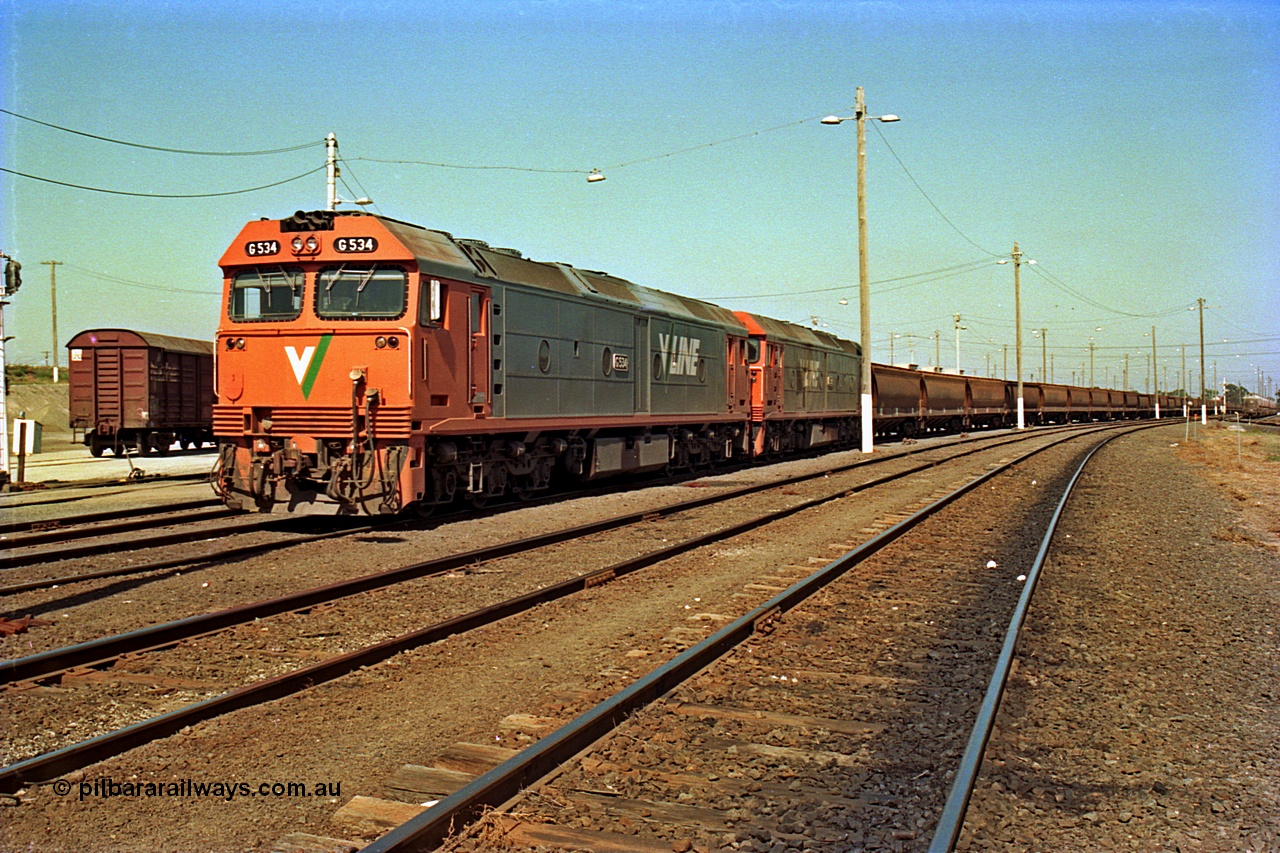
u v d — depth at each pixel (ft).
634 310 66.28
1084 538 46.26
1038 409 242.78
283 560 36.09
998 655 24.26
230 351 44.16
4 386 66.54
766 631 25.95
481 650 24.14
